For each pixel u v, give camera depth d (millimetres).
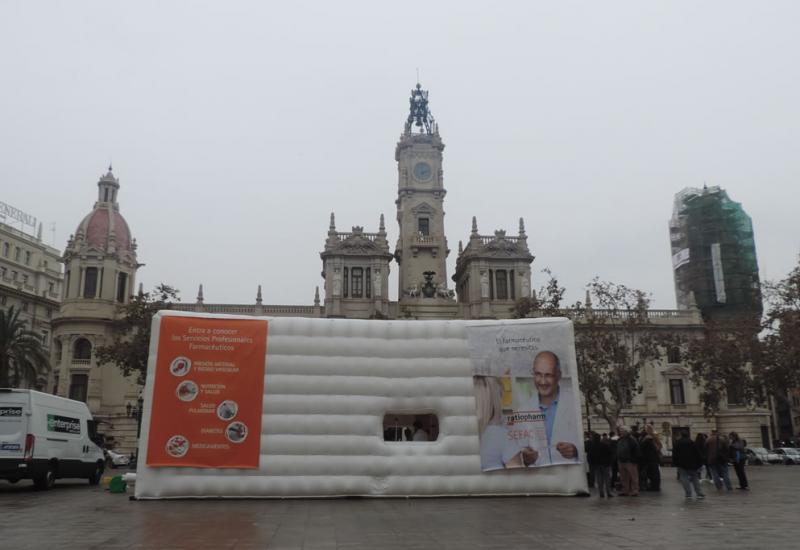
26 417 26250
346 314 78375
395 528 15836
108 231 76625
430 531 15336
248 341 23812
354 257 79938
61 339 71500
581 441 24359
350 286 79688
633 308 57875
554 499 23188
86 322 71250
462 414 24047
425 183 88438
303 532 15164
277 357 23781
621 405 52250
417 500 22688
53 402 28406
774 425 106188
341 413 23562
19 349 58031
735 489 28062
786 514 18719
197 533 15062
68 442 29422
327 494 22922
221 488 22734
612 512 19234
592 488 28281
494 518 17781
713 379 57000
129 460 56969
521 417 24266
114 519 17656
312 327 24156
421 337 24531
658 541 13891
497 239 83062
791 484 31141
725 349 54719
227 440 23031
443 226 87938
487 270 82125
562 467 24078
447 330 24688
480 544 13523
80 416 31109
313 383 23672
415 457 23531
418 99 93938
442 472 23516
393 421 27094
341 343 24094
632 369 52562
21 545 13547
